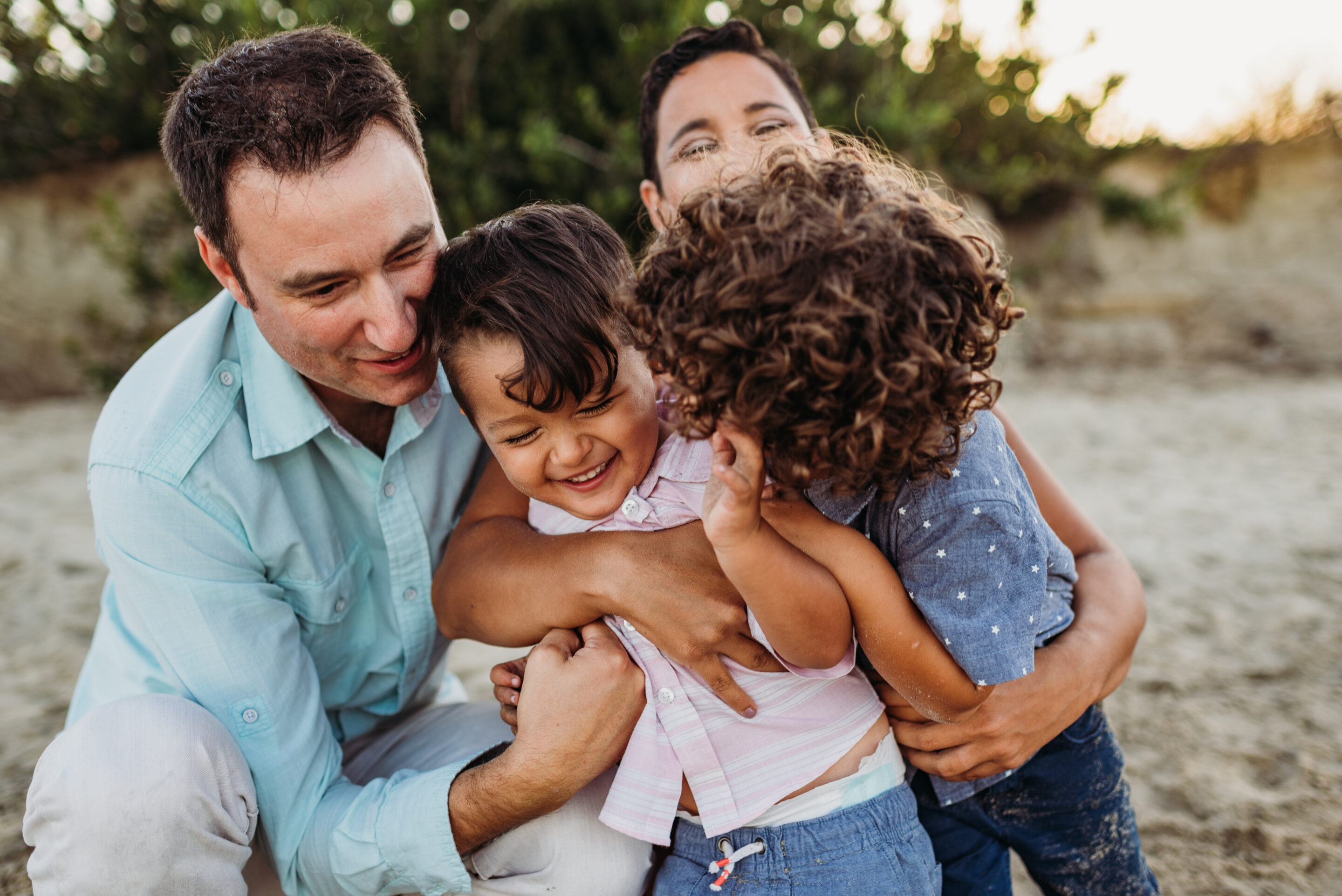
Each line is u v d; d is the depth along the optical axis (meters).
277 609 1.59
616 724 1.41
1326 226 8.63
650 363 1.23
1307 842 1.99
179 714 1.38
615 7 5.95
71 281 6.80
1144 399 6.95
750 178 1.28
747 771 1.39
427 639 1.80
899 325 1.06
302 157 1.28
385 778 1.63
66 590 3.45
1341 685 2.62
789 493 1.29
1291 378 7.44
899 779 1.47
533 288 1.29
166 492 1.48
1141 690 2.65
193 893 1.35
